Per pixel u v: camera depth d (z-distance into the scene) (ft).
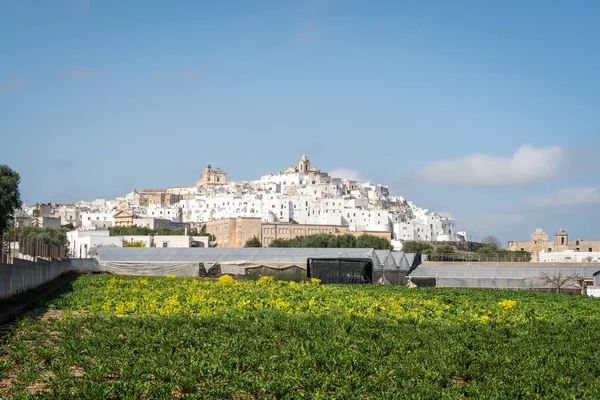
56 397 111.34
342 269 476.95
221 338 163.63
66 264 523.70
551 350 158.92
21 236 369.91
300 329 181.06
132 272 554.87
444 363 137.90
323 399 112.78
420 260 570.46
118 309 227.20
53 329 187.73
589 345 168.96
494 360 144.15
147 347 151.64
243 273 538.06
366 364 136.87
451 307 258.98
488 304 279.28
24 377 124.88
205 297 281.33
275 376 125.59
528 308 264.72
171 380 121.60
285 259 548.31
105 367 130.41
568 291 463.42
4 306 250.57
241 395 116.06
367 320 205.77
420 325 201.16
